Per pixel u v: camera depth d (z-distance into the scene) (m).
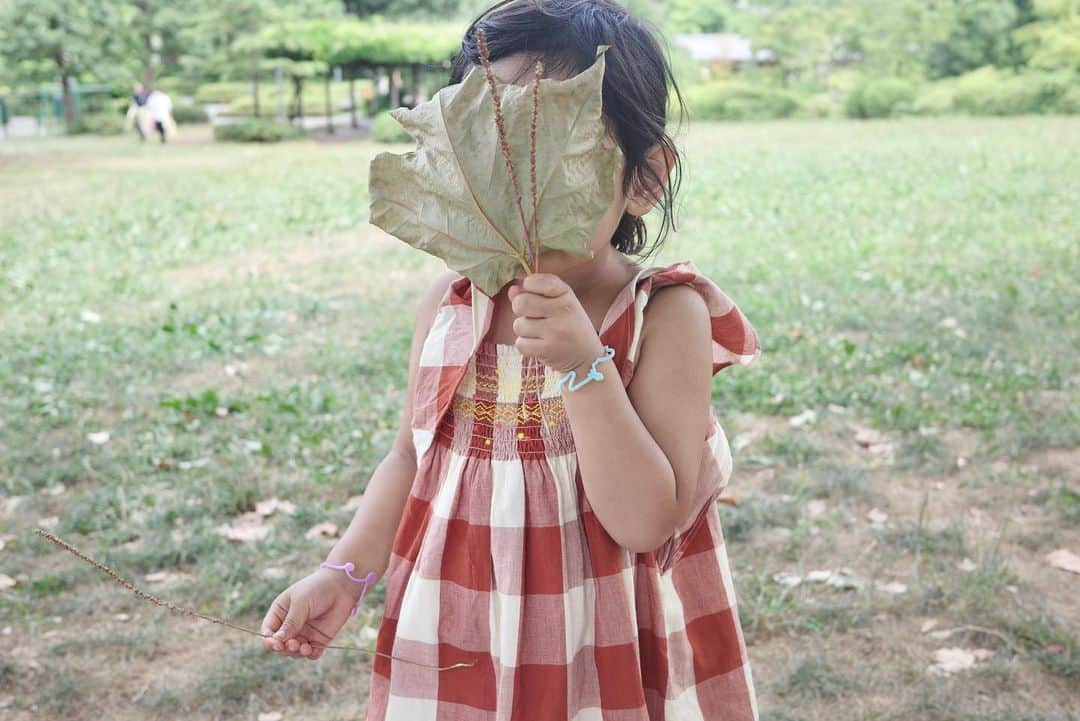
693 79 37.00
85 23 30.45
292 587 1.64
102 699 2.84
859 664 2.89
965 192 12.20
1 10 29.50
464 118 1.19
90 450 4.43
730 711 1.62
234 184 15.62
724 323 1.55
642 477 1.36
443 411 1.53
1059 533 3.61
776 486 3.96
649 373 1.46
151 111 26.52
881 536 3.56
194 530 3.68
